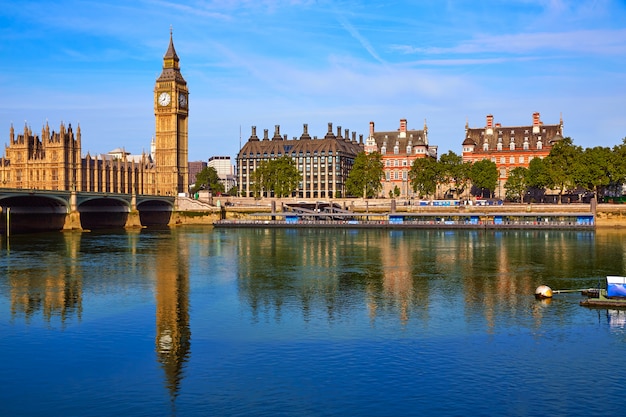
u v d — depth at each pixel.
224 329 59.69
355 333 58.06
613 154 194.38
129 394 43.50
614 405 41.59
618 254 116.12
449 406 41.47
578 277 88.94
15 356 51.53
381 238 156.62
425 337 56.72
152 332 58.69
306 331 58.88
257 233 178.38
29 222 181.62
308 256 115.50
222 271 95.81
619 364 49.22
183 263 105.19
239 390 44.06
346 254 118.44
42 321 63.00
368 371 47.59
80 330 59.47
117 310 67.88
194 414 40.41
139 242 144.75
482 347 53.53
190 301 72.69
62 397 43.16
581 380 45.88
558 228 180.00
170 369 48.22
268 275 91.94
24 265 101.50
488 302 71.62
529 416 40.06
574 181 195.38
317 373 47.22
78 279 87.81
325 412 40.59
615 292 69.81
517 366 48.75
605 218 190.12
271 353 51.97
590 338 56.25
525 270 95.94
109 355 51.75
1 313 66.38
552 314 65.31
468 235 164.62
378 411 40.75
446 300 72.88
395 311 67.19
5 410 41.16
